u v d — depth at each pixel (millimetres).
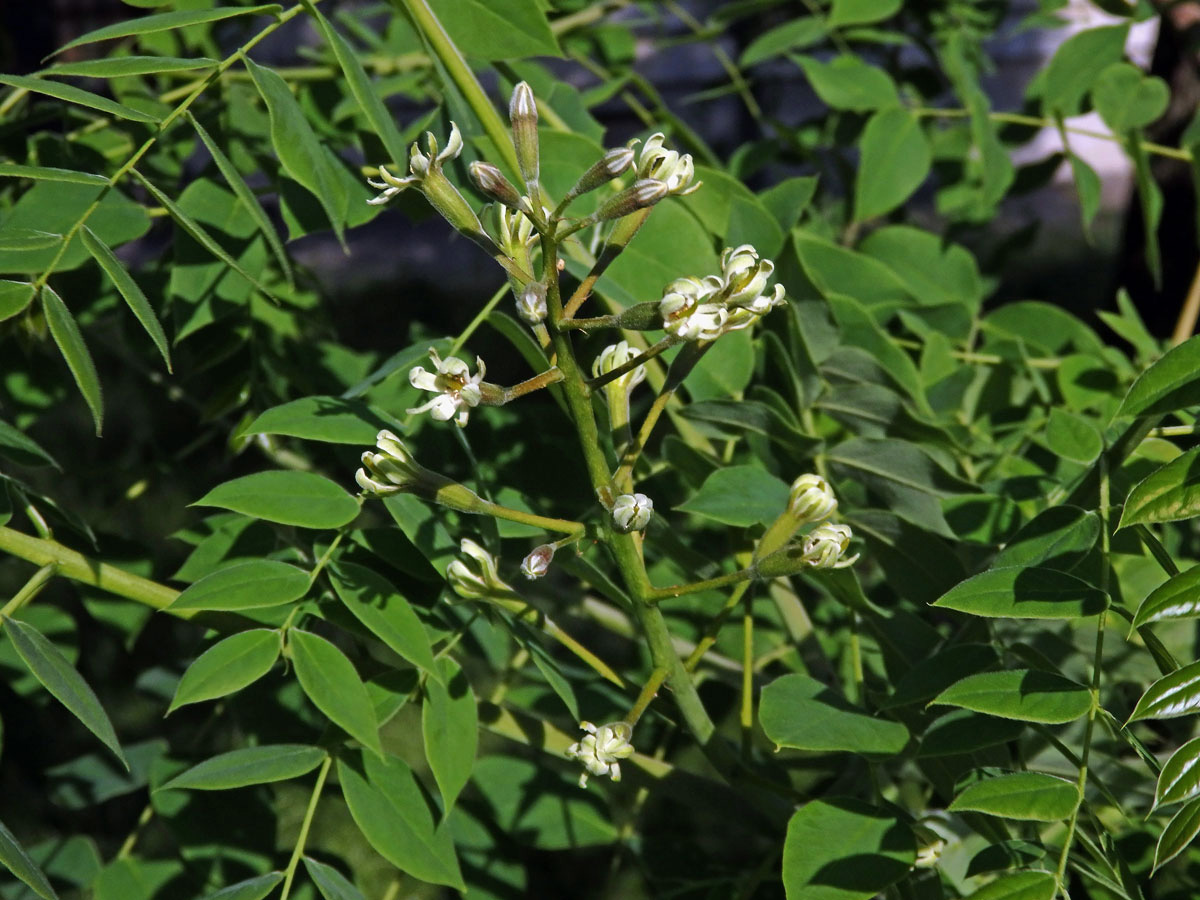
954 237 1061
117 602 850
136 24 691
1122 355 920
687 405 796
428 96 1121
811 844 657
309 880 796
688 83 3734
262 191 839
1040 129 1008
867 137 929
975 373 905
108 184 680
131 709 1276
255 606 686
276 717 830
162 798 807
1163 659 640
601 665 708
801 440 775
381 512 917
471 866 792
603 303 819
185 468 983
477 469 735
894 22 1184
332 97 932
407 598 725
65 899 921
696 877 818
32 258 681
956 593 637
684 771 796
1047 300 3471
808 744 670
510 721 783
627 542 667
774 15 1483
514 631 722
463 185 771
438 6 760
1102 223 3934
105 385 1440
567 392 658
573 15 1161
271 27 709
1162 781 594
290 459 919
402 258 4090
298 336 904
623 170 631
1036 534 681
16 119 900
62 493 1384
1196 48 1040
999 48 3213
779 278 806
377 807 694
